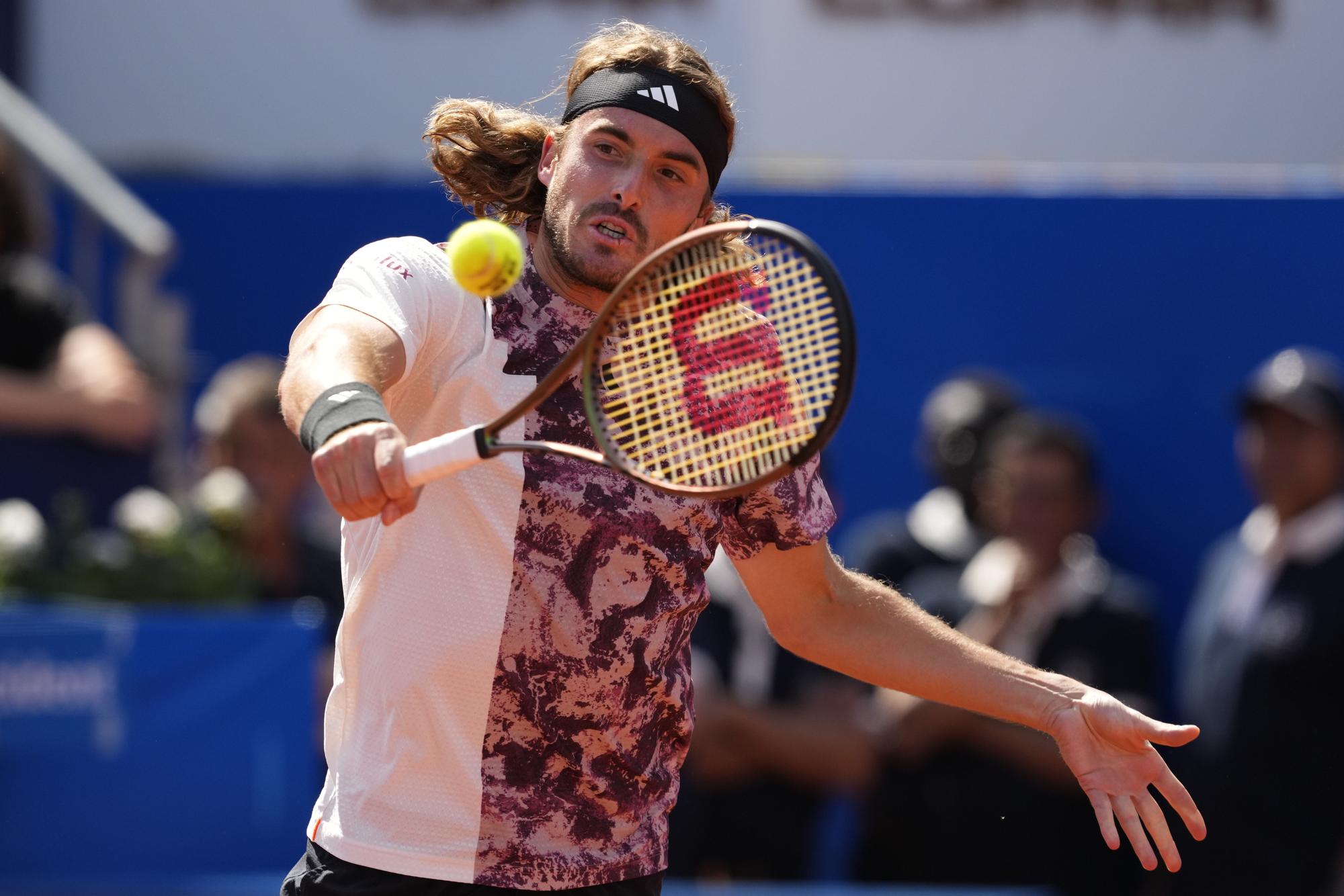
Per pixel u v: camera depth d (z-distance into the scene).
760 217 23.38
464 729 8.55
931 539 20.56
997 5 24.61
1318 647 18.64
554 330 8.76
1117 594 19.72
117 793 15.04
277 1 25.14
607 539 8.61
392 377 8.12
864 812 19.42
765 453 8.59
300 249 23.77
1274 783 18.69
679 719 9.20
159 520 16.98
